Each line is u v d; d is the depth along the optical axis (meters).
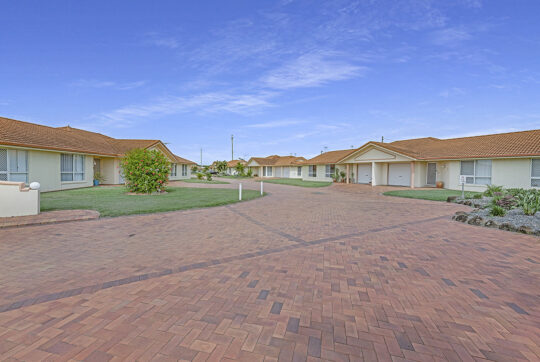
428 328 2.82
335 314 3.07
